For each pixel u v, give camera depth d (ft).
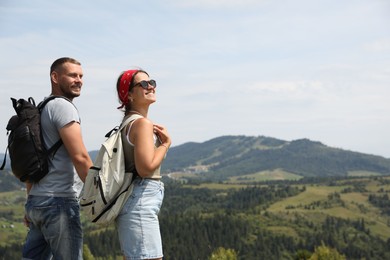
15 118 17.44
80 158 17.29
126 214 16.10
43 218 17.47
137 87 16.92
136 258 15.99
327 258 166.71
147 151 15.78
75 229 17.89
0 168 17.71
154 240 16.20
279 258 574.15
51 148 17.42
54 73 18.56
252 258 564.30
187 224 590.96
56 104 17.51
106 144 16.02
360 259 604.90
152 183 16.38
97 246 435.12
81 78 18.92
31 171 17.04
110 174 15.79
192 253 496.23
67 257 17.63
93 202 15.87
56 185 17.56
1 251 367.04
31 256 18.74
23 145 17.01
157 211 16.55
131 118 16.40
